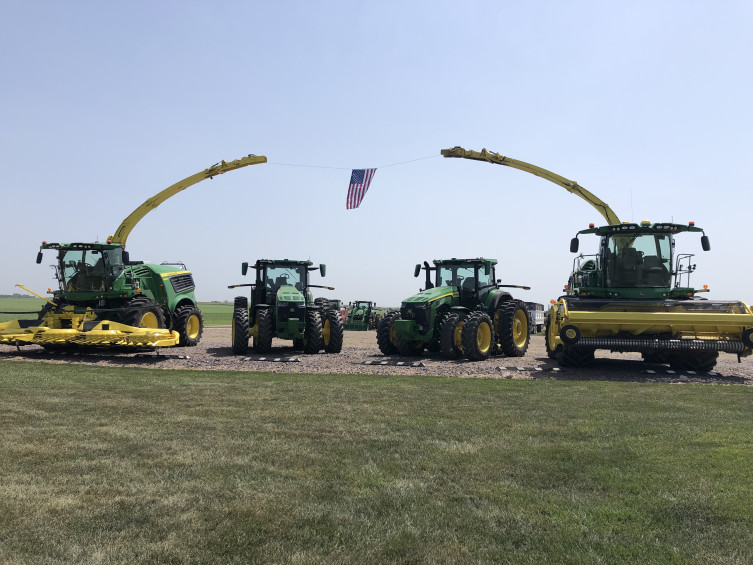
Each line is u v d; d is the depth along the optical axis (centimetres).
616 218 1831
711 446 522
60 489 398
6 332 1278
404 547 316
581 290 1273
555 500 387
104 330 1267
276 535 329
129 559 298
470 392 827
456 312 1367
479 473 443
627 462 472
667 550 313
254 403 720
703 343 1077
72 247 1427
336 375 1017
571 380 987
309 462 469
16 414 632
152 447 506
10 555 300
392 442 534
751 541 325
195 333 1708
